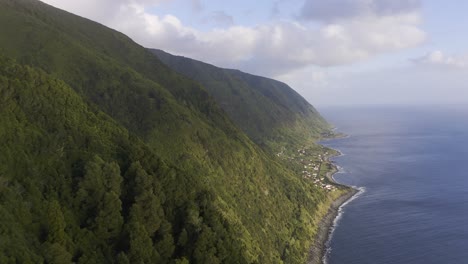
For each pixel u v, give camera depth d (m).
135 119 153.38
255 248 111.69
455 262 134.00
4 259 49.72
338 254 144.38
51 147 74.94
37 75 85.44
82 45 188.88
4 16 173.75
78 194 70.38
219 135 172.62
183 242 78.81
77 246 64.06
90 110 97.12
